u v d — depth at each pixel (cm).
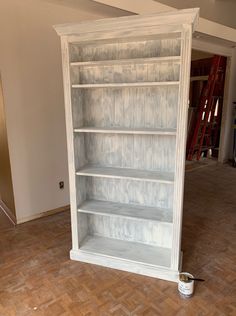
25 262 240
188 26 170
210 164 588
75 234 239
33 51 291
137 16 176
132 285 211
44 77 305
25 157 306
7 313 183
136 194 244
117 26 185
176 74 206
